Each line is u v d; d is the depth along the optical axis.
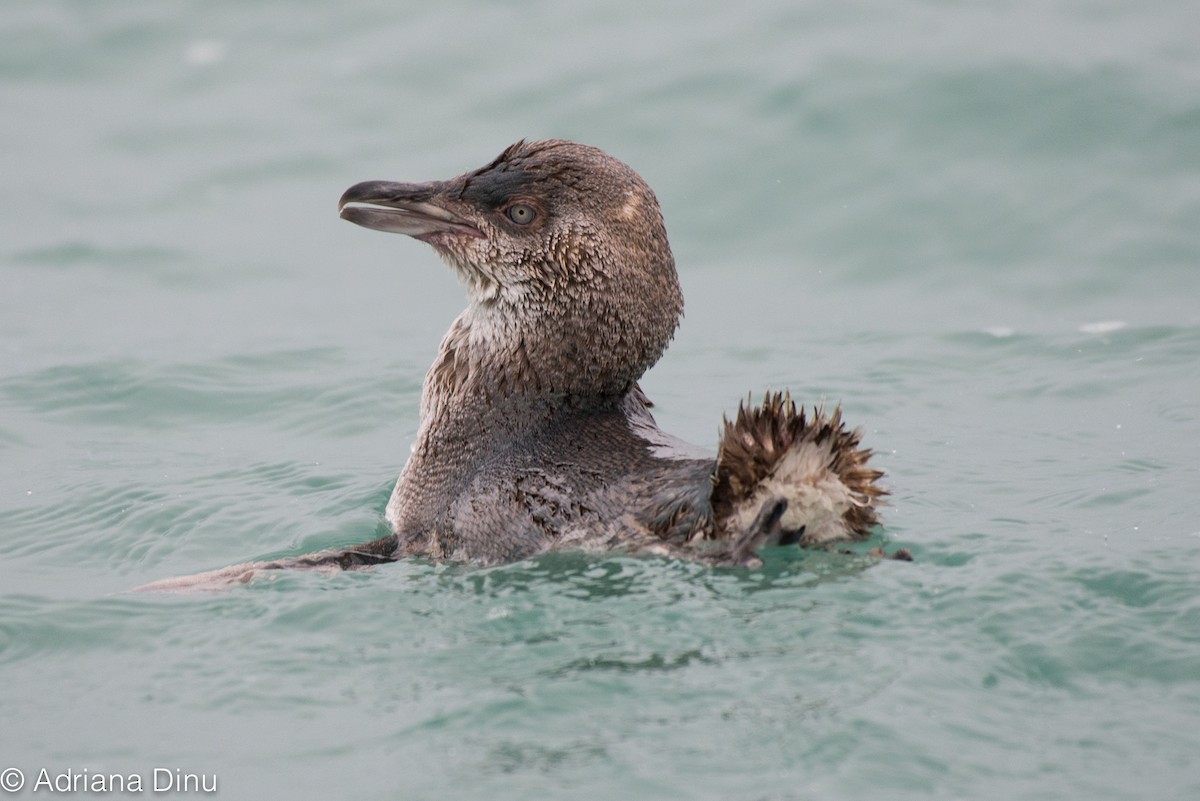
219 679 10.20
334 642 10.59
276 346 20.38
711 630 10.27
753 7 28.19
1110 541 12.21
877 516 11.71
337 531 13.66
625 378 12.54
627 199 12.33
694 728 9.20
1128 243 22.16
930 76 25.31
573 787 8.70
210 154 27.11
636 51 27.34
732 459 10.73
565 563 11.41
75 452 16.69
